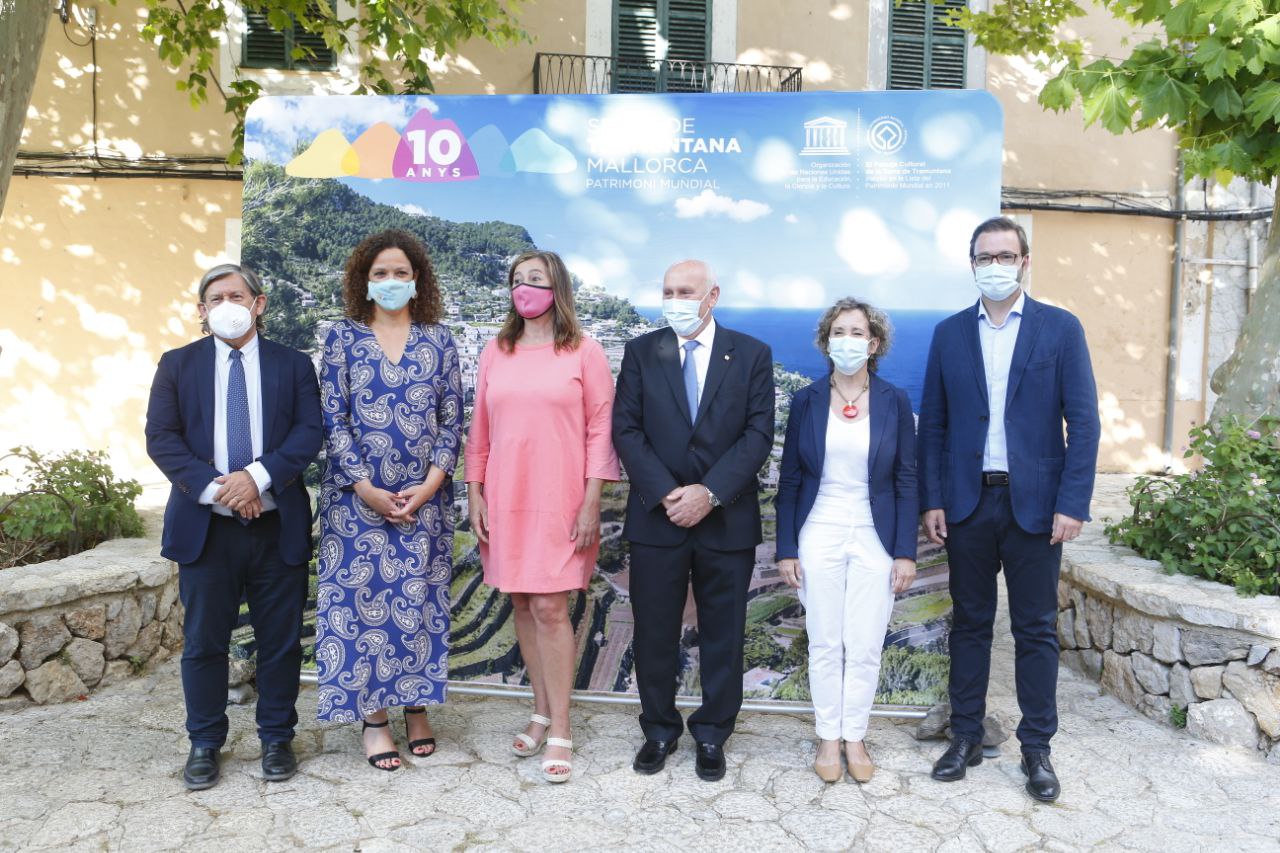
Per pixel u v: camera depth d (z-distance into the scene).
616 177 3.66
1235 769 3.08
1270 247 4.72
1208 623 3.30
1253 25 3.95
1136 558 4.00
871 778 3.04
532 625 3.19
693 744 3.31
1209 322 9.16
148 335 8.03
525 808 2.83
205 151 7.93
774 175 3.59
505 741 3.33
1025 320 2.96
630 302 3.67
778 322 3.61
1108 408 9.20
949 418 3.08
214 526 2.87
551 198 3.69
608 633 3.70
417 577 3.04
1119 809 2.82
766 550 3.64
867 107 3.53
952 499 3.03
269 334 3.79
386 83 6.05
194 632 2.90
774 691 3.63
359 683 2.95
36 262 7.90
